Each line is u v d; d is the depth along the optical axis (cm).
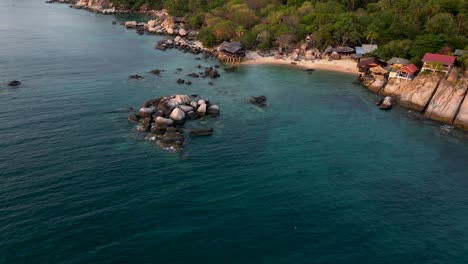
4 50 12469
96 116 7450
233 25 15262
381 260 4106
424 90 8944
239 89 9975
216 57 13538
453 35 10994
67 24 19512
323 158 6341
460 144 7212
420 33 12556
